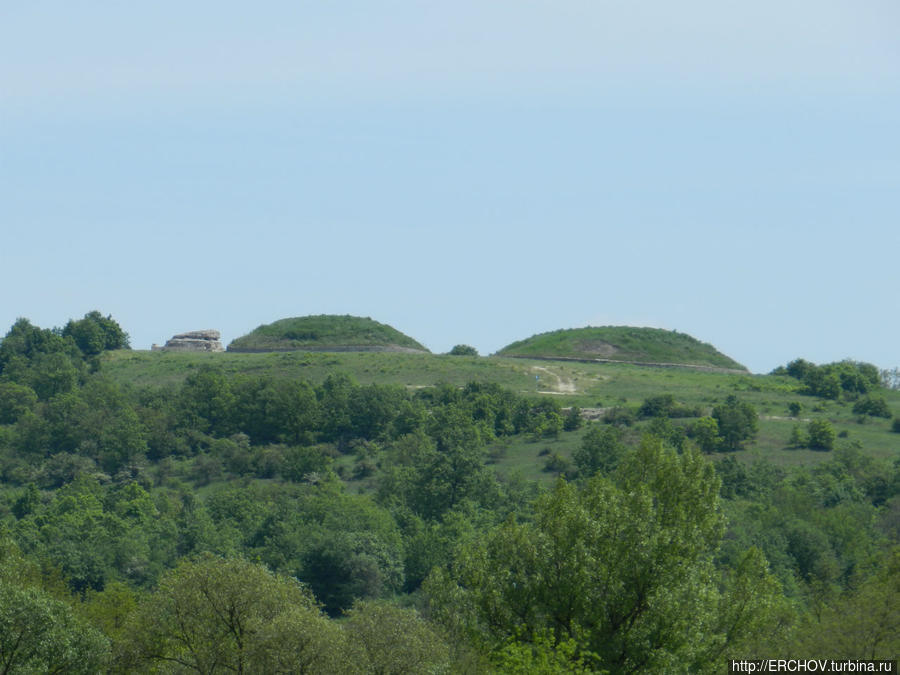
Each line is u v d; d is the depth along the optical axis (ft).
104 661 626.23
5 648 590.14
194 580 640.58
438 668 630.74
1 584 625.41
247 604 634.02
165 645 640.99
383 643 633.61
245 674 604.08
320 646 587.68
